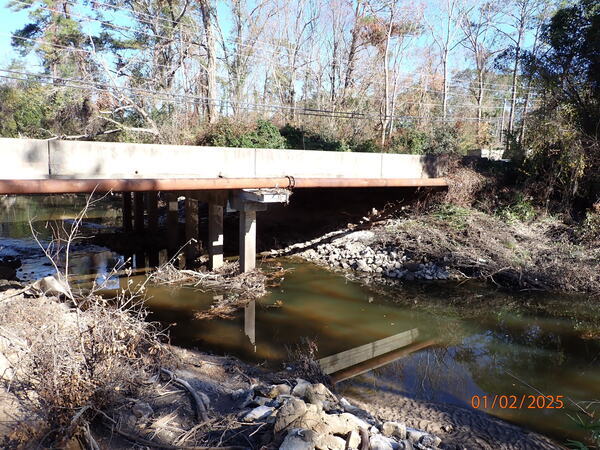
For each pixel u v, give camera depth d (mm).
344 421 4703
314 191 19156
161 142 22781
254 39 31078
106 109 25031
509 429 5707
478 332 9789
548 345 9047
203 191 13898
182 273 12977
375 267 14523
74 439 4434
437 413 6082
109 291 11586
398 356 8289
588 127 16031
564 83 16828
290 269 14625
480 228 15008
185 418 5152
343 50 33750
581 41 16031
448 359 8219
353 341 9023
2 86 29484
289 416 4465
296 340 8883
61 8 27281
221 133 18562
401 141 22859
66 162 9492
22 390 4926
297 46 33500
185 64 28578
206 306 10750
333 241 16797
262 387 6141
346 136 25344
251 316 10172
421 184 15875
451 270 13945
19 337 6016
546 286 12594
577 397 6770
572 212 15898
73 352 4859
